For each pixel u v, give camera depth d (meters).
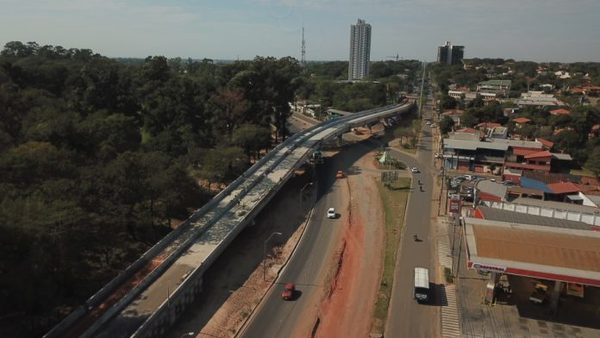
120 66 159.25
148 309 50.28
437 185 110.31
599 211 81.69
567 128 144.25
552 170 121.25
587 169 121.00
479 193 91.81
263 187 92.06
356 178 117.06
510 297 59.31
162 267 58.56
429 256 71.75
